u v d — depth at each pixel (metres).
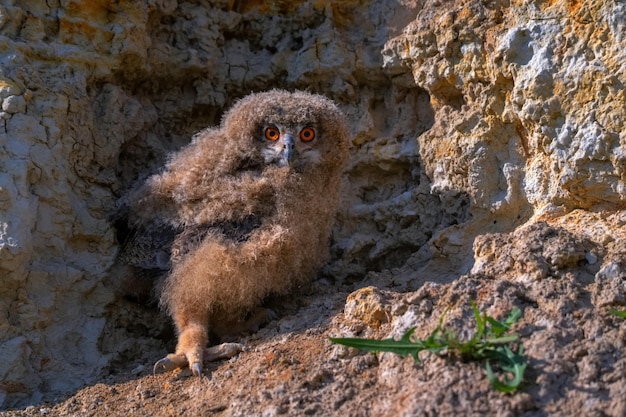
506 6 8.23
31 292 7.64
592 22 7.52
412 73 9.07
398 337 6.30
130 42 8.73
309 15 9.53
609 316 5.92
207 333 7.57
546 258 6.54
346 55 9.38
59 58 8.45
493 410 5.24
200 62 9.42
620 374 5.37
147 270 8.16
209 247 7.46
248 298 7.61
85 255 8.15
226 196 7.76
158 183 8.11
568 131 7.52
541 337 5.73
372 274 8.62
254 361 6.82
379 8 9.43
